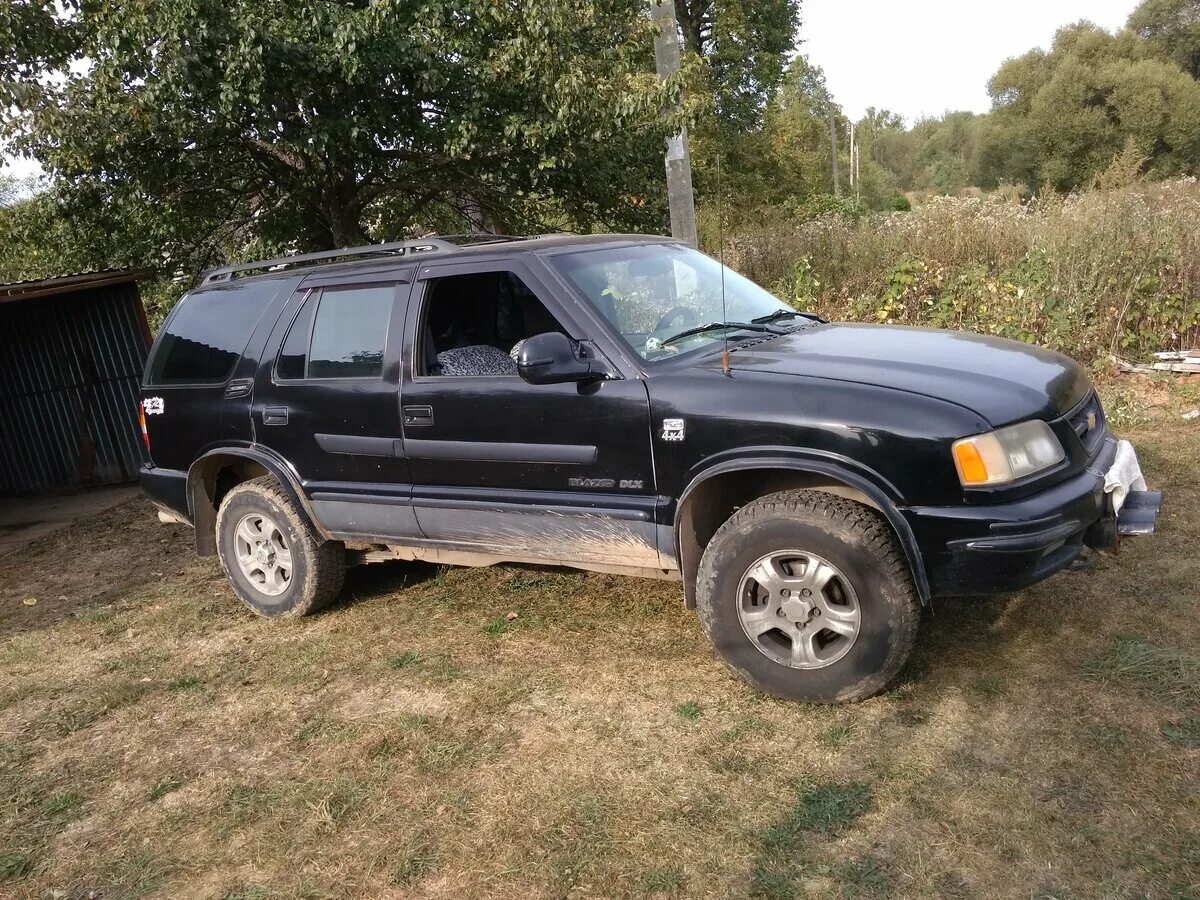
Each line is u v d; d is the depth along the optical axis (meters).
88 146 8.92
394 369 4.31
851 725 3.32
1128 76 39.78
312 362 4.63
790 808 2.91
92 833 3.23
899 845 2.69
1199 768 2.87
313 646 4.57
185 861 3.01
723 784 3.07
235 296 5.04
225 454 4.95
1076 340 8.19
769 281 10.74
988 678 3.50
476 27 9.63
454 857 2.87
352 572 5.54
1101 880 2.47
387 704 3.89
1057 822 2.71
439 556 4.57
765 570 3.46
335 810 3.16
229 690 4.22
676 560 3.73
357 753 3.52
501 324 4.84
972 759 3.05
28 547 7.50
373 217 12.51
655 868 2.71
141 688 4.34
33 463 10.25
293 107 9.54
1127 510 3.55
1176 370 7.74
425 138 10.05
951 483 3.14
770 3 21.48
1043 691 3.38
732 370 3.58
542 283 3.97
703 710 3.54
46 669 4.73
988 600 4.11
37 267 11.58
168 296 11.88
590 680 3.88
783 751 3.22
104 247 11.13
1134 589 4.08
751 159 21.53
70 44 9.36
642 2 9.92
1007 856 2.60
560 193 11.41
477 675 4.04
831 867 2.63
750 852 2.73
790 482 3.62
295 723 3.82
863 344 3.85
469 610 4.76
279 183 10.98
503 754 3.40
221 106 8.85
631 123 9.85
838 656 3.38
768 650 3.53
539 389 3.88
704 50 22.59
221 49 8.59
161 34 8.39
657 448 3.64
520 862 2.80
